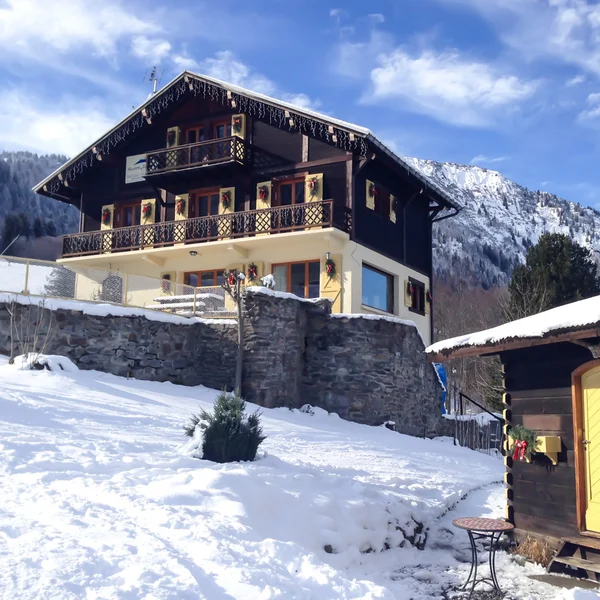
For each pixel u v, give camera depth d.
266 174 21.17
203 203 22.67
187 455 8.36
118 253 22.38
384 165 21.25
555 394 7.39
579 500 6.92
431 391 18.59
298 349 16.44
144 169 23.69
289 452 10.89
